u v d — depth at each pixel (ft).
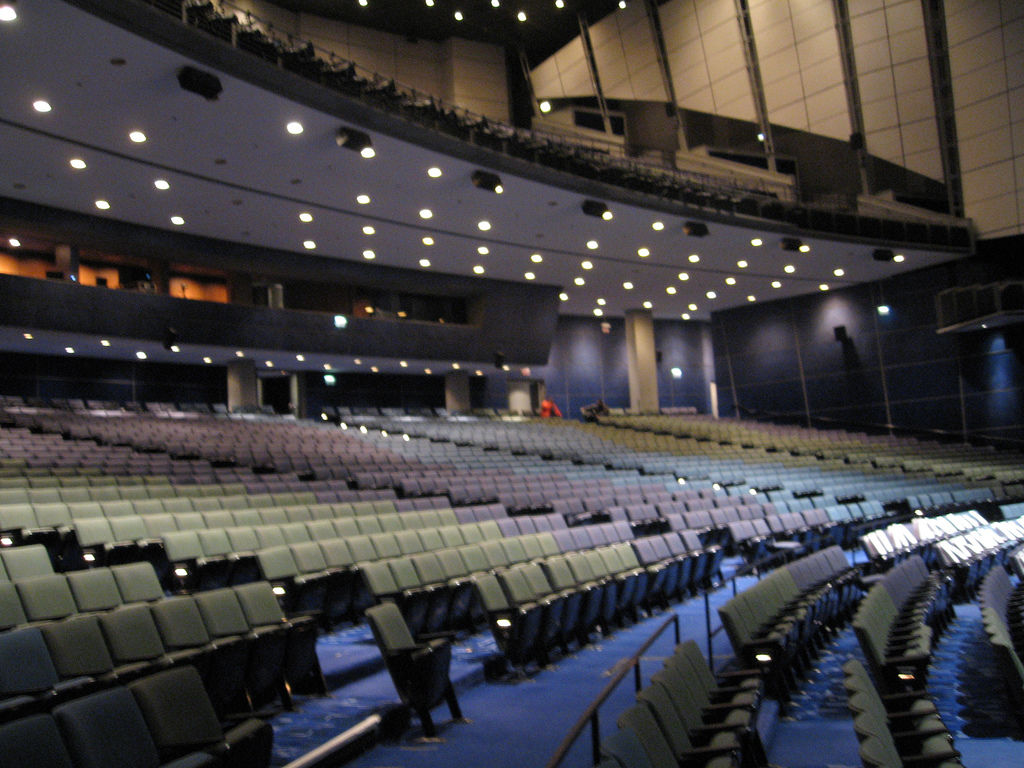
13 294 49.14
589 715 9.46
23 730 9.23
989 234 63.46
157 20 30.58
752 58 66.13
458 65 70.18
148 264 61.82
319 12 64.75
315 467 44.32
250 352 62.03
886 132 64.13
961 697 18.39
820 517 41.06
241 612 16.75
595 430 70.95
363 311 69.56
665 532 38.63
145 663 14.11
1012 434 66.90
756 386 81.56
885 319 74.02
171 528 26.63
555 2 67.56
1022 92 59.36
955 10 60.08
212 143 39.99
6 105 35.19
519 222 53.78
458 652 21.98
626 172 50.98
